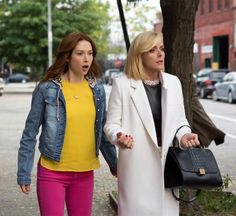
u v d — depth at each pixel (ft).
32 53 136.46
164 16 22.06
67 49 14.58
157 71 14.61
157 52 14.40
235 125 63.52
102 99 14.93
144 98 14.30
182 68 21.85
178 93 14.56
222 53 187.21
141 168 14.19
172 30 21.77
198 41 202.08
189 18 21.71
